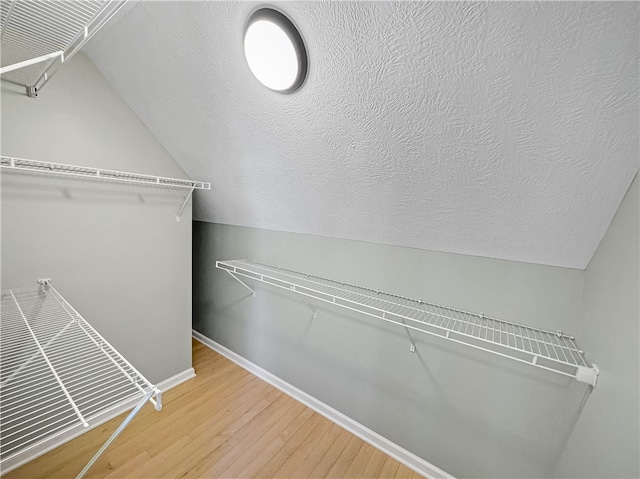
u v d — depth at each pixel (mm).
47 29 911
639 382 646
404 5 677
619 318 783
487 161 919
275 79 970
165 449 1549
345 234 1636
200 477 1416
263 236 2066
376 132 1006
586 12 564
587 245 1008
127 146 1632
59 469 1374
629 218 786
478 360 1308
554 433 1159
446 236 1284
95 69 1479
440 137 919
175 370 2070
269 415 1846
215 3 903
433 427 1465
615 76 625
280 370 2098
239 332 2346
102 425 1630
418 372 1481
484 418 1316
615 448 716
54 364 861
